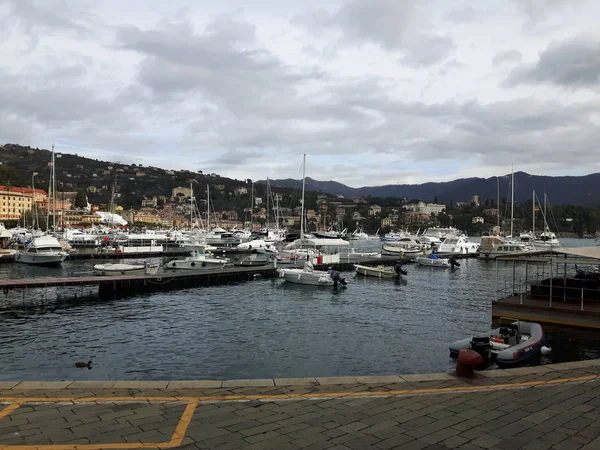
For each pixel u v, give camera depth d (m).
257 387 10.34
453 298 41.81
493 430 8.10
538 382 10.87
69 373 19.67
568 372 11.72
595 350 21.98
